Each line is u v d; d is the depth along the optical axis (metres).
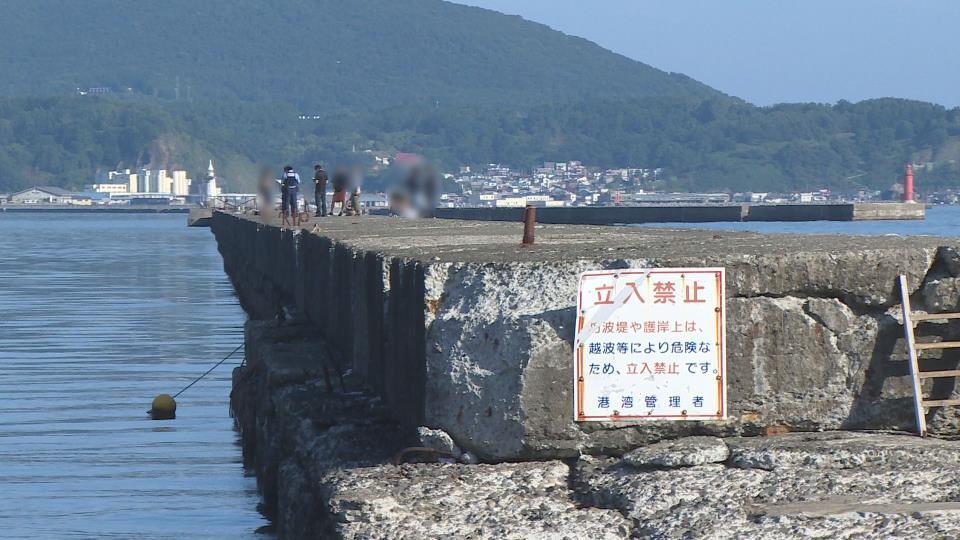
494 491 13.15
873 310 14.23
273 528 20.84
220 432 29.33
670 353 13.83
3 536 20.44
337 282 22.80
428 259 15.19
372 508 12.68
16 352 44.59
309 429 16.97
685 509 12.21
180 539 20.23
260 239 52.06
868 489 12.33
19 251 128.38
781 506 12.07
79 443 28.11
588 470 13.52
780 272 13.98
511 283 14.10
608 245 17.33
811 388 14.03
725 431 13.95
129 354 43.88
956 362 14.20
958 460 12.84
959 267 14.12
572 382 13.77
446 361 14.02
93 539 20.20
